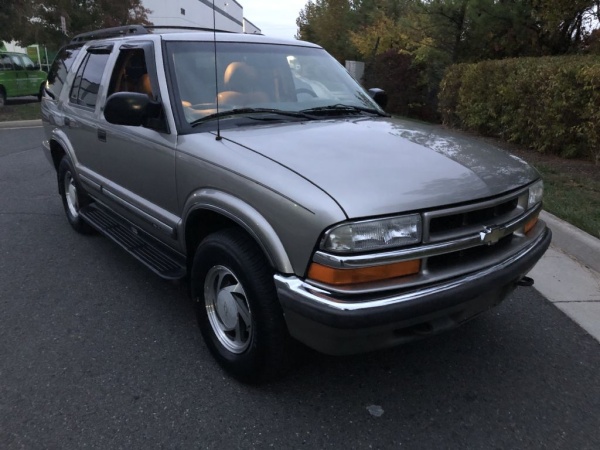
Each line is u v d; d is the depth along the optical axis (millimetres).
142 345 3463
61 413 2785
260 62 3920
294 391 2994
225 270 2984
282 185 2541
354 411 2838
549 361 3328
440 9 13648
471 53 14156
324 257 2365
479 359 3344
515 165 3133
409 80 16594
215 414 2797
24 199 6984
